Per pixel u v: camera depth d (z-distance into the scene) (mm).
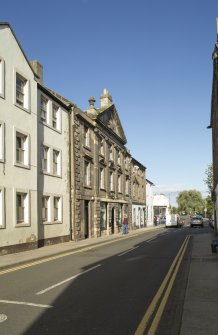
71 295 10016
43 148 26141
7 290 10680
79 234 31562
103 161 40000
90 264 16344
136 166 57906
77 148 31812
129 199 51906
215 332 6684
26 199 22578
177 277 12836
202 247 23641
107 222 41188
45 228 25828
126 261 17297
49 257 19516
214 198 41531
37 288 10953
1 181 20141
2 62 20688
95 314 8148
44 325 7340
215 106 33531
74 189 30719
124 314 8141
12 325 7340
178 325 7191
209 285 11086
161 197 98500
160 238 34062
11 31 21609
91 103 37156
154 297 9773
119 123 46719
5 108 20781
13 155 21281
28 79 23297
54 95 27422
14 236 21000
